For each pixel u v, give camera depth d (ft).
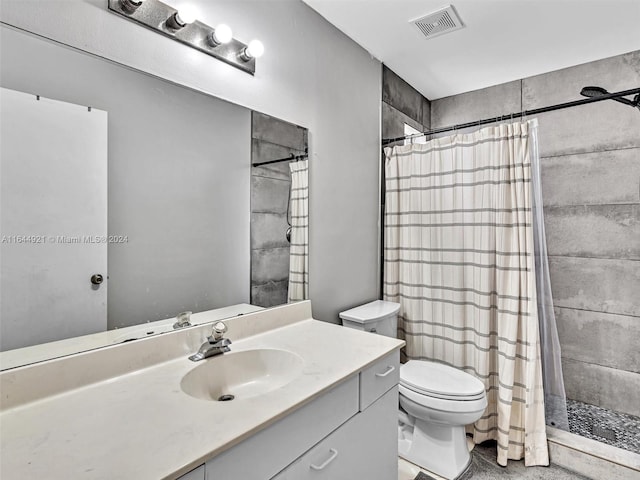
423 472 6.13
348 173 7.26
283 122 5.60
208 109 4.52
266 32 5.31
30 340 3.10
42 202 3.16
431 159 7.65
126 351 3.64
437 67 8.50
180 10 3.86
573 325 8.37
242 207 4.98
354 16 6.42
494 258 6.84
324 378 3.53
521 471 6.16
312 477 3.33
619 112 7.80
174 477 2.18
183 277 4.27
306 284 6.10
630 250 7.71
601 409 7.96
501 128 6.69
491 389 6.91
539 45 7.43
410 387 6.08
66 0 3.31
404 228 8.05
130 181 3.77
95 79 3.49
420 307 7.86
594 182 8.09
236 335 4.74
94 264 3.50
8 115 2.98
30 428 2.66
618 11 6.22
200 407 2.96
